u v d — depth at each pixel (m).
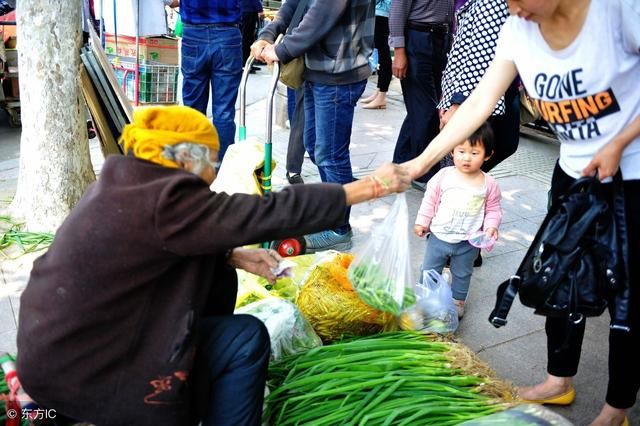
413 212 4.54
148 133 1.67
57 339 1.61
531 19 1.83
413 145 4.75
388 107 7.76
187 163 1.71
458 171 2.97
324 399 2.13
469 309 3.31
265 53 3.31
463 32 3.29
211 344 1.85
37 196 3.93
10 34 6.91
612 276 1.97
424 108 4.62
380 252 2.42
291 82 3.63
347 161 3.81
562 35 1.85
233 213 1.62
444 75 3.49
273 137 6.24
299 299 2.67
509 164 5.82
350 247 3.90
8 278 3.43
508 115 3.36
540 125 6.85
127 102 3.48
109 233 1.56
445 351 2.33
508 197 4.97
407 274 2.42
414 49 4.46
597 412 2.54
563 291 2.05
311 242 3.80
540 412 1.93
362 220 4.36
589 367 2.85
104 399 1.67
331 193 1.74
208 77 4.86
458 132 2.24
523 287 2.11
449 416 2.01
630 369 2.20
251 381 1.87
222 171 3.28
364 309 2.51
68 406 1.68
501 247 4.07
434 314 2.61
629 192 2.00
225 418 1.88
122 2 5.55
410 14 4.44
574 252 2.00
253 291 2.75
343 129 3.69
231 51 4.70
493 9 3.14
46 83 3.72
